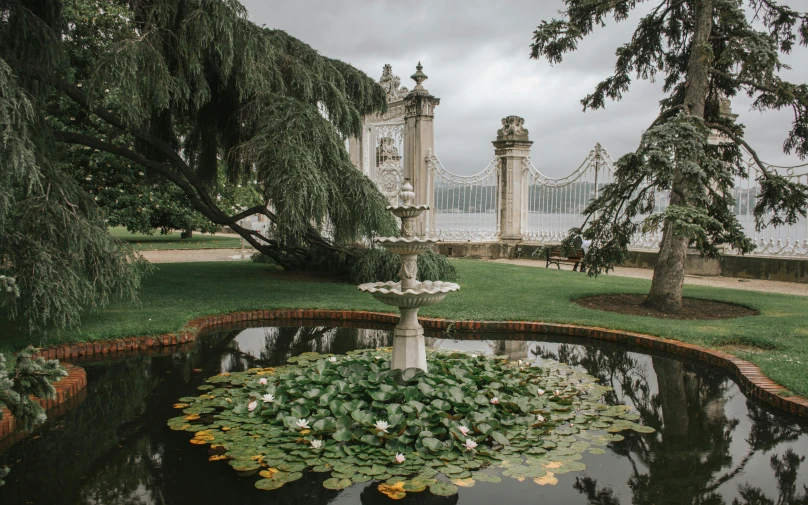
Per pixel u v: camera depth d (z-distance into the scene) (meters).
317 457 3.53
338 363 4.98
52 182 6.12
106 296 6.20
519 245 16.31
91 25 10.85
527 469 3.44
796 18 8.03
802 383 4.64
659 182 7.84
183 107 9.05
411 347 4.64
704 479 3.40
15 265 5.38
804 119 7.89
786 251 11.74
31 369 2.86
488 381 4.70
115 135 10.91
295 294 9.08
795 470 3.51
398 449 3.61
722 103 12.27
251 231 11.18
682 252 8.03
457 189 16.55
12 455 3.67
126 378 5.23
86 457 3.62
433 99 14.87
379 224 9.05
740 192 12.49
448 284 4.72
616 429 4.09
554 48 8.64
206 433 3.90
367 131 15.71
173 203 18.31
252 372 5.32
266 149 7.89
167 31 7.45
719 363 5.68
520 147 16.36
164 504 3.06
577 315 7.52
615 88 9.38
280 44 9.38
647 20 8.86
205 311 7.65
